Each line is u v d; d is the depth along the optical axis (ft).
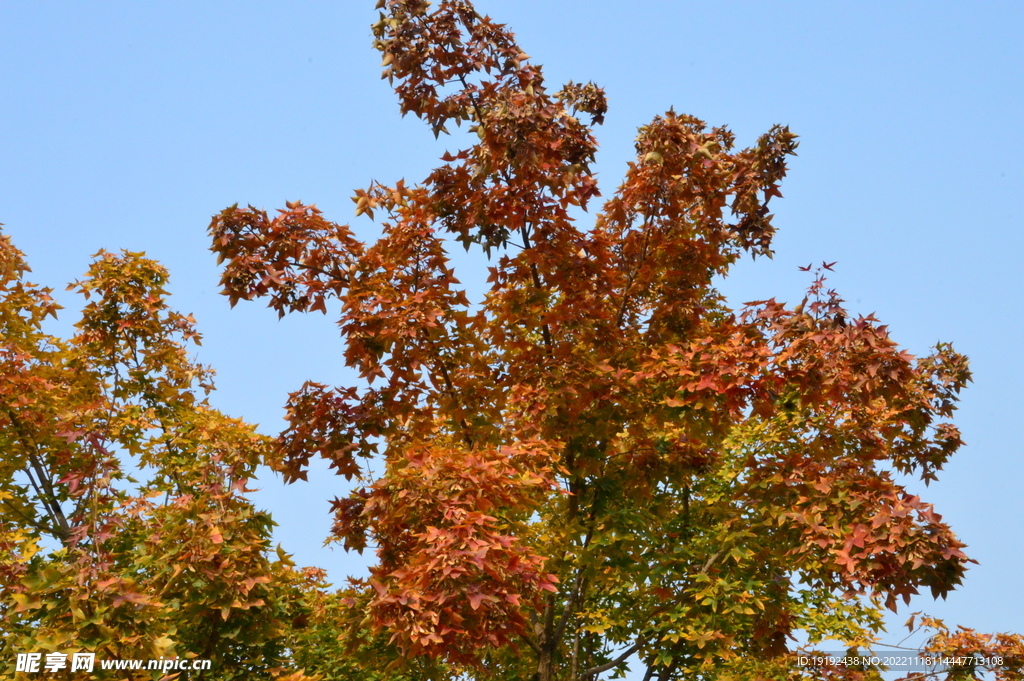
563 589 35.32
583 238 30.63
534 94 29.40
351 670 33.65
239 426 30.66
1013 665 30.22
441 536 21.38
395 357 28.89
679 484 34.42
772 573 29.91
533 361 31.22
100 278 38.50
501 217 30.01
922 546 23.43
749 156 33.19
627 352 31.83
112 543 29.22
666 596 30.55
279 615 28.02
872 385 25.39
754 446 35.70
